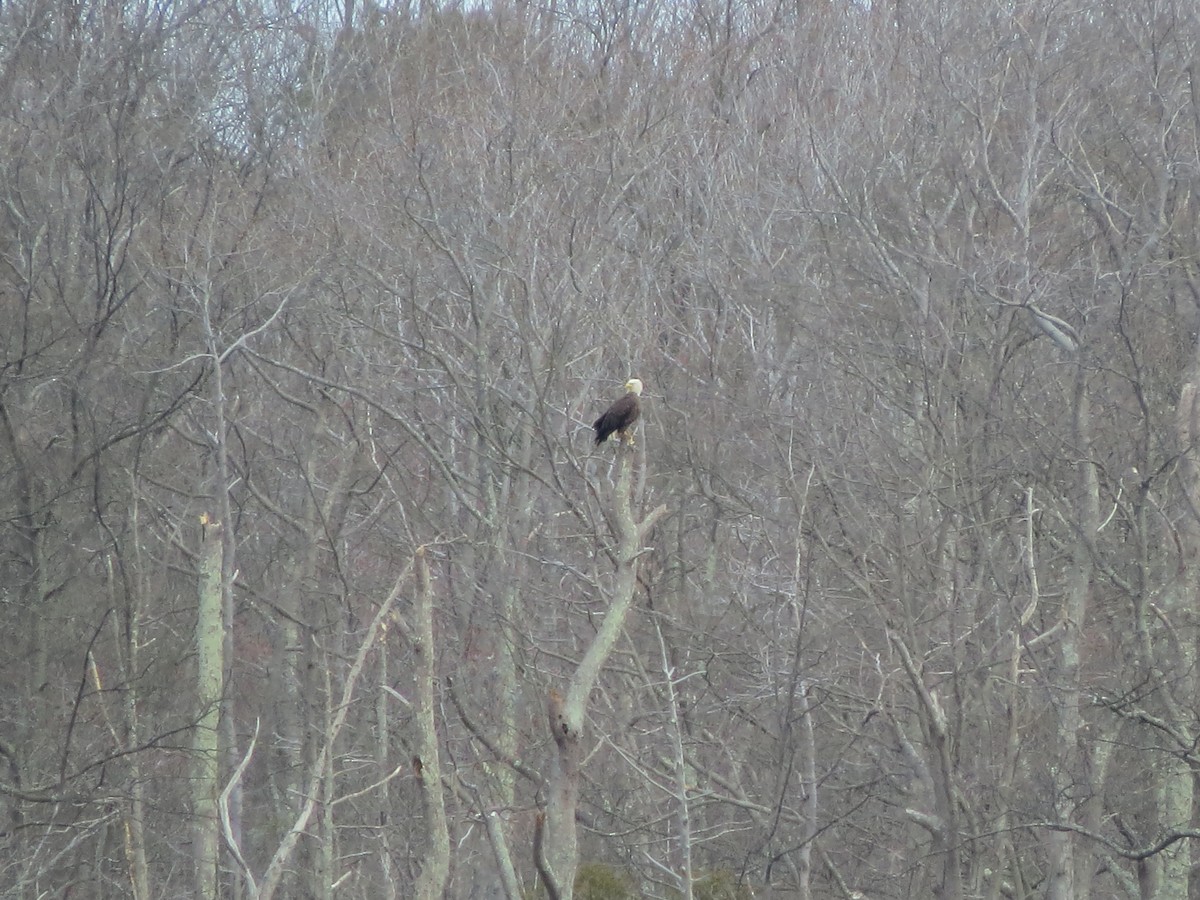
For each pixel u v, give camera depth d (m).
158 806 17.66
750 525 19.86
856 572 17.73
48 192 21.28
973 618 17.64
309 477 20.88
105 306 20.86
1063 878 16.58
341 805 20.53
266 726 21.27
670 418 21.19
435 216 21.08
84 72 22.36
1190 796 17.64
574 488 22.16
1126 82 23.95
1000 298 19.89
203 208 21.39
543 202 22.91
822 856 15.89
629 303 22.59
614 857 18.11
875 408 21.36
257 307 21.83
